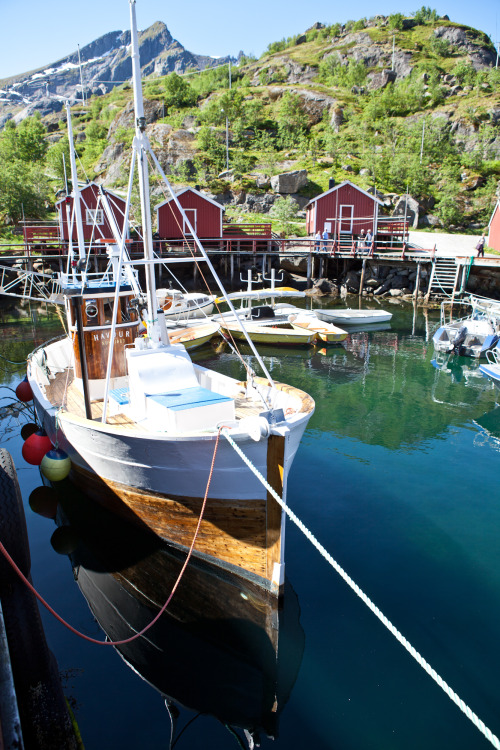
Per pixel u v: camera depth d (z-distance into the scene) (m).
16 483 6.03
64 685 5.05
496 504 8.25
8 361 16.59
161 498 6.68
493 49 90.75
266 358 17.59
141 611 6.06
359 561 6.80
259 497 5.92
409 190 45.16
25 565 5.57
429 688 4.93
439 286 27.20
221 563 6.63
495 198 43.84
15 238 38.53
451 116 60.16
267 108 71.62
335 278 32.19
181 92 75.56
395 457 9.98
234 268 32.91
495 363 16.36
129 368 7.55
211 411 6.51
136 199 38.84
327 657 5.29
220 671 5.22
